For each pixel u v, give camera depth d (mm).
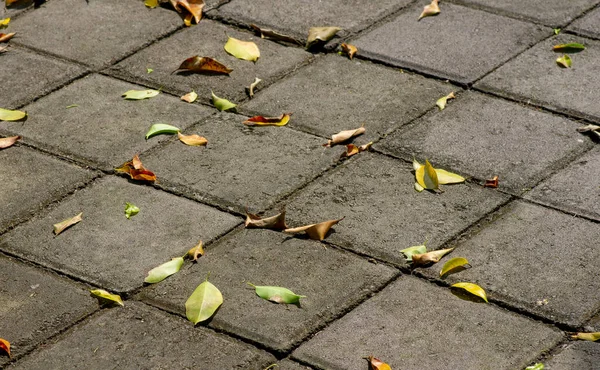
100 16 6059
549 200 4445
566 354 3629
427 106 5152
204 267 4102
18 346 3734
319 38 5672
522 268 4051
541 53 5578
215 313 3848
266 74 5465
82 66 5559
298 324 3781
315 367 3592
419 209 4414
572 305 3846
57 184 4629
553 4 6070
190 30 5898
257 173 4668
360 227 4305
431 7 5988
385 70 5473
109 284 4016
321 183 4598
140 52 5680
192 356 3654
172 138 4949
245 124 5035
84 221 4387
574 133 4902
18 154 4848
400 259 4117
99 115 5133
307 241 4234
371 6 6098
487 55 5566
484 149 4812
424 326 3771
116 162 4773
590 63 5480
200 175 4660
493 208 4410
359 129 4918
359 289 3957
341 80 5398
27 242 4270
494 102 5172
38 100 5273
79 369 3619
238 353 3658
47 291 3994
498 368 3576
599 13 5961
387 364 3576
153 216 4402
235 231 4305
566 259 4090
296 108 5164
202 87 5359
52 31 5906
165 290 3984
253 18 5996
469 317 3811
